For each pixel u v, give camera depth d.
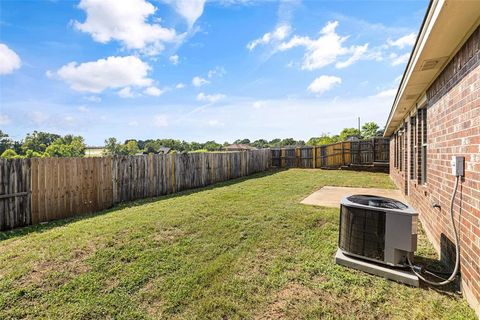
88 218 5.41
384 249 2.88
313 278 2.87
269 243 3.87
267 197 7.25
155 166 8.02
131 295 2.62
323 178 11.54
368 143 15.69
